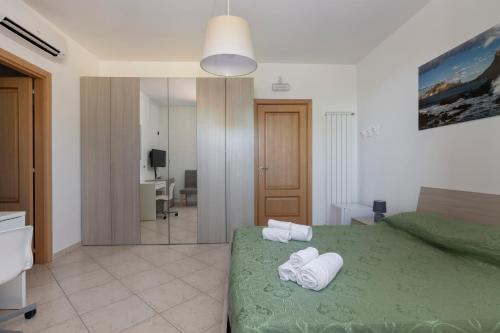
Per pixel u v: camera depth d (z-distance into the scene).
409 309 1.03
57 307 2.04
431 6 2.57
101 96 3.55
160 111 3.67
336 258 1.38
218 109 3.66
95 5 2.67
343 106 4.21
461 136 2.21
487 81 1.97
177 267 2.82
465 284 1.25
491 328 0.95
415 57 2.82
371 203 3.78
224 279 2.54
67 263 2.92
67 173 3.29
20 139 2.81
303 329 0.93
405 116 2.99
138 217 3.60
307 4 2.66
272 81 4.19
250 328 0.92
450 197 2.27
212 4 2.66
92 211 3.56
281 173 4.24
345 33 3.24
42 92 2.89
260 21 2.97
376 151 3.63
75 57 3.45
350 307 1.04
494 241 1.43
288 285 1.24
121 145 3.57
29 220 2.81
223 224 3.68
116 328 1.79
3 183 2.81
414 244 1.89
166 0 2.60
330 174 4.25
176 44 3.54
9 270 1.61
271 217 4.23
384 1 2.60
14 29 2.44
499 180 1.90
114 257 3.12
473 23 2.10
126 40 3.42
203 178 3.65
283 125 4.22
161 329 1.78
